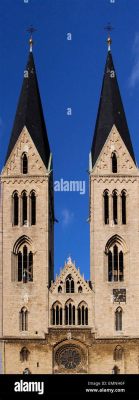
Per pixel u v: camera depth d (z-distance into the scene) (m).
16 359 185.50
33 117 197.88
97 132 196.88
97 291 188.62
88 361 185.50
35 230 191.25
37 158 194.25
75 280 189.25
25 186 193.25
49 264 192.88
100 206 192.25
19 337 186.25
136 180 193.50
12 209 192.88
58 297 188.25
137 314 187.62
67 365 185.75
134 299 188.25
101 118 197.62
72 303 188.12
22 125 196.62
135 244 190.62
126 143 195.75
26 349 186.12
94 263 190.00
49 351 186.00
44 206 192.25
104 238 190.88
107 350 186.00
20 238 191.25
